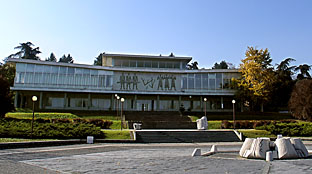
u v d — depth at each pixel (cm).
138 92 5072
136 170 1047
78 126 2617
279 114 4600
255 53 4775
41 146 1952
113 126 3428
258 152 1408
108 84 5025
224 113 4794
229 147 2145
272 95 4950
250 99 4828
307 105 3750
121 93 5053
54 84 4738
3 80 3166
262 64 4725
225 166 1154
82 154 1560
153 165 1171
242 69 4931
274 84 5022
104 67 5028
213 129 3366
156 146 2203
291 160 1350
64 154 1541
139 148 2012
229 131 2978
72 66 4850
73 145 2120
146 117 4231
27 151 1638
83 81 4894
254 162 1284
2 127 2238
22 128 2288
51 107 5078
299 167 1138
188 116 4378
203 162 1273
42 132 2289
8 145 1766
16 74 4622
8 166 1077
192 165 1177
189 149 1977
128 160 1325
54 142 2055
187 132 2894
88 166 1129
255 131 3014
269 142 1446
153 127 3562
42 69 4725
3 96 3050
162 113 4712
